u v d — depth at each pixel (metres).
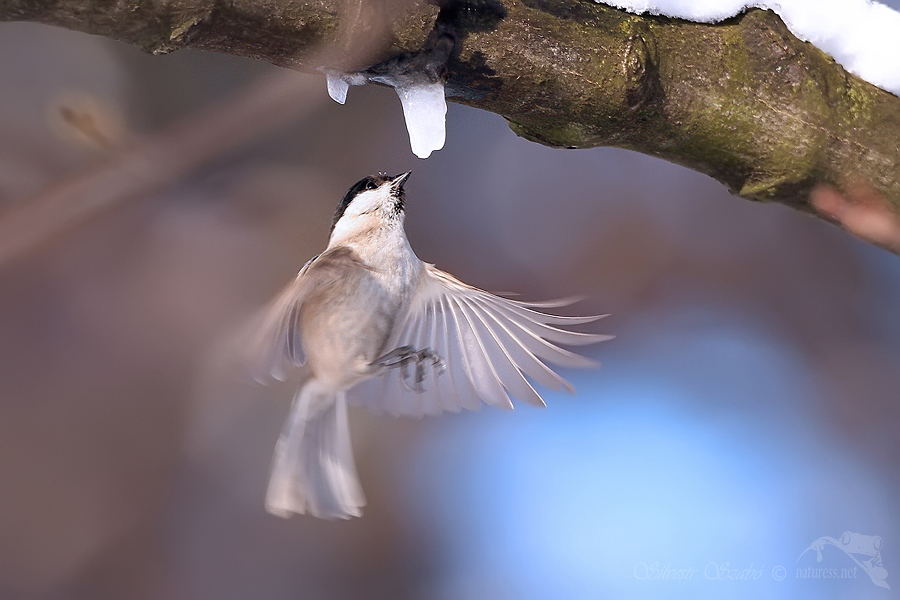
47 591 4.55
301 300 4.37
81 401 4.57
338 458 4.38
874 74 4.32
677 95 4.31
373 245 4.39
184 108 4.60
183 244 4.58
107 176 4.22
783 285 4.72
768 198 4.33
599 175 4.95
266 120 4.21
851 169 4.32
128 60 4.59
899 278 4.67
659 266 4.78
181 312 4.57
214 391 4.59
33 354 4.56
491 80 4.30
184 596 4.57
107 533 4.57
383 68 4.29
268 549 4.60
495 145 5.02
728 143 4.32
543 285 4.77
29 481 4.56
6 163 4.38
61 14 4.25
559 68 4.30
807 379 4.62
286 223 4.61
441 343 4.40
